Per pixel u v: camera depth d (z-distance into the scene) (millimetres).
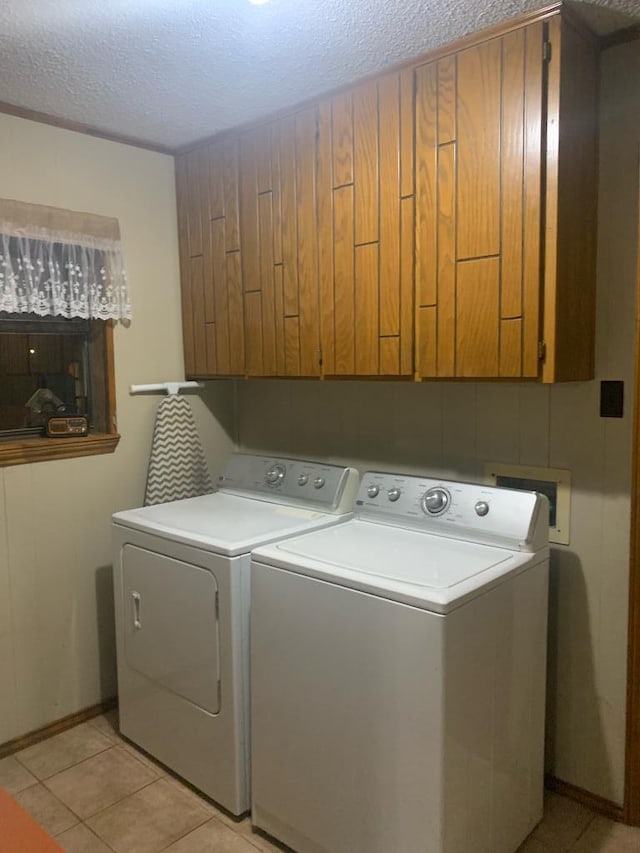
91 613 2508
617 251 1840
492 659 1631
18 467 2271
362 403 2486
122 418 2572
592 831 1903
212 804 2018
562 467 1993
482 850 1656
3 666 2264
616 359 1866
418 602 1471
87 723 2486
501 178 1728
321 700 1681
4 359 2346
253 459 2561
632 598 1869
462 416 2203
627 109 1788
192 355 2730
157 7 1560
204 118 2305
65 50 1777
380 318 2037
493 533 1836
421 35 1735
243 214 2426
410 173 1917
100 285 2445
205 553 1922
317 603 1670
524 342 1722
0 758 2256
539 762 1917
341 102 2064
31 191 2248
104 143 2445
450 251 1849
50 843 922
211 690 1956
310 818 1741
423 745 1485
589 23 1692
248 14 1600
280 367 2369
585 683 1997
